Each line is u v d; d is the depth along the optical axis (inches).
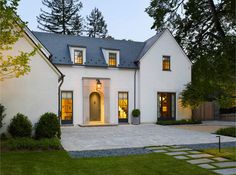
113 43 857.5
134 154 345.1
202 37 1016.9
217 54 872.3
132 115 784.9
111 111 772.0
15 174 247.0
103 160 307.0
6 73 420.5
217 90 743.1
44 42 756.0
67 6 1708.9
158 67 832.9
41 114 458.9
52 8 1688.0
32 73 456.1
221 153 342.3
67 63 720.3
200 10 973.2
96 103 784.3
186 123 809.5
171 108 853.8
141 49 881.5
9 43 351.9
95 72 758.5
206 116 952.9
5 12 327.9
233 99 563.8
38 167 271.9
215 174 250.7
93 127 694.5
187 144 430.6
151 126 733.9
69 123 724.0
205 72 810.8
